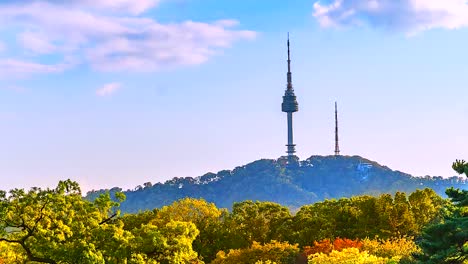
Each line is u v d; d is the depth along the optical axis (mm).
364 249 88000
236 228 112500
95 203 47844
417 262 57469
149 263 48656
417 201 117875
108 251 46531
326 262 74625
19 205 44062
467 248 49688
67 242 45281
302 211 125938
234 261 95125
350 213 113625
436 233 49719
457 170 49250
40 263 47250
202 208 111250
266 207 121062
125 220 107125
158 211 110312
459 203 50906
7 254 46656
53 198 44688
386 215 110000
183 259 51562
